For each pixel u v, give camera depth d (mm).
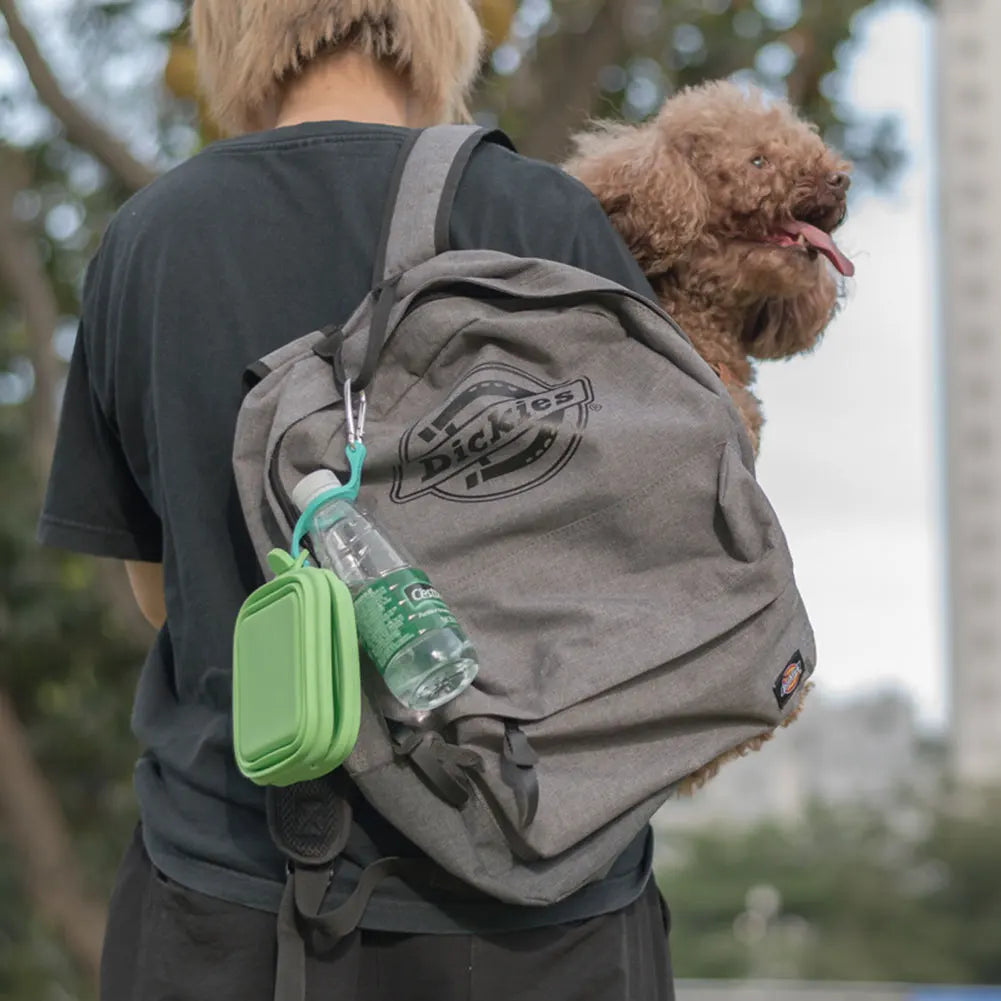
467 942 4055
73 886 20672
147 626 16109
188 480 4402
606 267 4559
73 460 4957
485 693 3973
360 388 4211
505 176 4590
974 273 185375
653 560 4105
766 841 120812
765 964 108875
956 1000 37750
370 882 4004
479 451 4102
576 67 14891
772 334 6871
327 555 4000
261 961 4129
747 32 15703
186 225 4512
